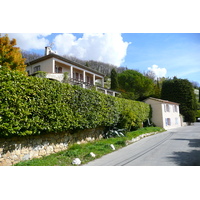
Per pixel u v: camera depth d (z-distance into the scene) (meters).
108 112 13.30
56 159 6.99
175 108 30.67
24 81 6.63
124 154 8.37
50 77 19.31
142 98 38.22
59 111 8.13
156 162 6.73
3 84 5.78
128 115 15.09
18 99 6.28
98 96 11.96
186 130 21.42
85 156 7.63
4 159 6.10
